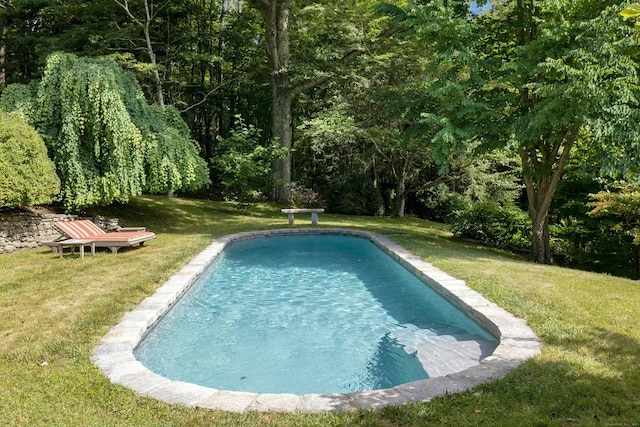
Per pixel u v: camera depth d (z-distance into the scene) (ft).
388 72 65.72
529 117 31.50
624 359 13.37
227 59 84.99
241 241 44.06
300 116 82.33
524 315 17.94
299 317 22.03
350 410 10.73
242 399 11.45
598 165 34.47
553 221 48.65
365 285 28.25
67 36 61.31
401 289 27.17
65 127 36.32
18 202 32.50
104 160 38.32
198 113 88.89
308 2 71.82
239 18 79.36
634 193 30.12
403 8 37.96
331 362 16.63
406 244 38.55
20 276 25.63
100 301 20.30
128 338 15.83
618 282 24.45
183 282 24.36
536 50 31.78
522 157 37.29
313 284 28.55
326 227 51.42
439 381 12.19
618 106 26.96
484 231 46.96
